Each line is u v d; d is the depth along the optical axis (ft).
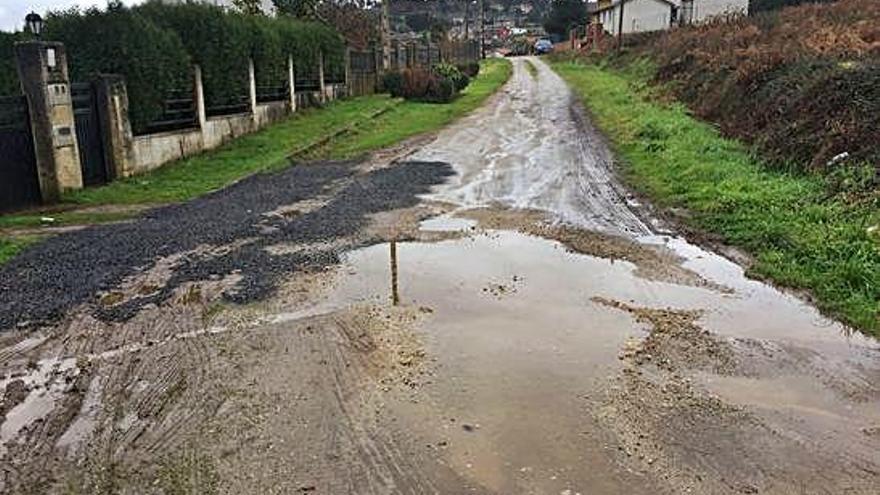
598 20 214.69
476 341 19.24
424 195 37.22
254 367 17.79
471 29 335.88
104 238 29.68
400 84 92.53
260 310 21.48
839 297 21.85
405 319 20.75
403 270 25.12
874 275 22.53
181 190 40.16
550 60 177.99
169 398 16.35
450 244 28.35
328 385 16.83
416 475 13.35
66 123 38.73
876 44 46.78
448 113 75.31
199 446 14.43
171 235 30.01
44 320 20.86
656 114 59.26
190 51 53.26
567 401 16.01
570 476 13.28
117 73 44.62
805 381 17.07
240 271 25.07
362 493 12.86
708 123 54.34
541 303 22.04
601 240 28.78
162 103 48.70
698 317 20.94
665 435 14.66
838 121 35.86
